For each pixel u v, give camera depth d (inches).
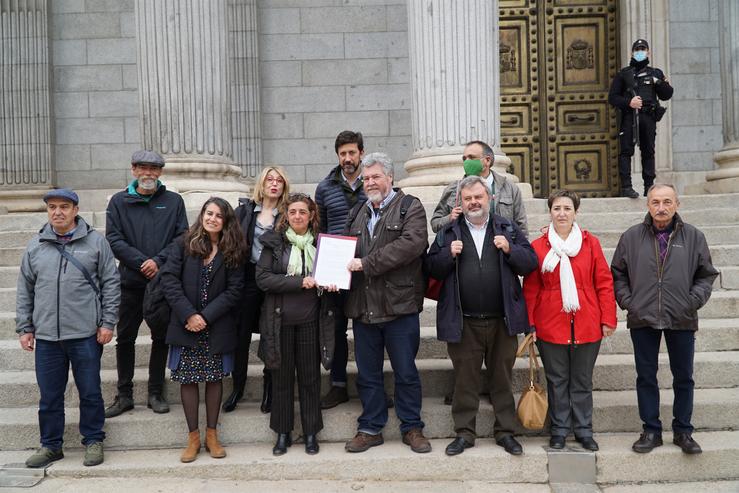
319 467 170.7
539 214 282.5
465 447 173.5
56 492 162.2
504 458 169.0
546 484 168.4
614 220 282.4
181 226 194.9
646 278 167.6
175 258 174.4
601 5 400.8
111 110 403.2
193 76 289.6
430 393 200.1
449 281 172.4
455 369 174.9
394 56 400.2
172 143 289.3
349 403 195.5
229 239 174.2
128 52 402.3
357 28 400.5
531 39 403.5
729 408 183.2
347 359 195.6
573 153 403.9
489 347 174.6
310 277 172.7
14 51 393.4
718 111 391.2
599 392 198.5
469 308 170.7
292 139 402.0
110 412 188.1
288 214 178.7
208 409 176.6
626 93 312.7
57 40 402.3
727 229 267.4
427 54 290.5
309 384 176.9
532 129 403.9
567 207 173.3
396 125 400.2
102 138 403.2
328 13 400.5
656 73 309.4
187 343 170.6
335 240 172.4
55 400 174.4
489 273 169.9
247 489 164.7
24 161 393.4
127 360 192.9
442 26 288.4
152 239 190.2
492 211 180.4
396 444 180.4
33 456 173.9
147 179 190.5
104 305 174.7
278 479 170.4
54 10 402.0
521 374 197.9
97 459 172.9
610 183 401.1
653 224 170.9
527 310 174.4
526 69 404.8
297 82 401.4
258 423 185.9
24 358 215.8
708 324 217.9
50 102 397.7
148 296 174.4
